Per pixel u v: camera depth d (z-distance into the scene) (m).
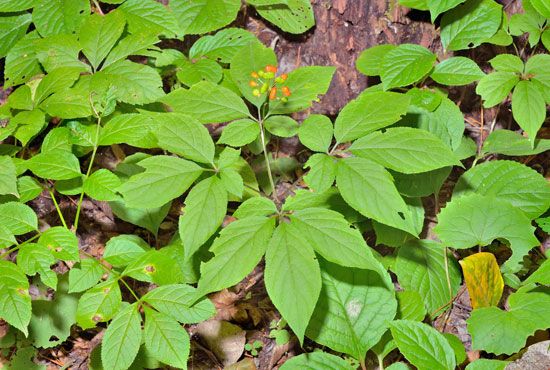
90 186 1.65
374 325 1.73
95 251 2.00
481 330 1.70
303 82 1.71
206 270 1.54
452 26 1.93
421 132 1.59
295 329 1.50
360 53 2.06
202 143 1.62
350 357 1.87
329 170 1.58
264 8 1.99
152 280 1.65
